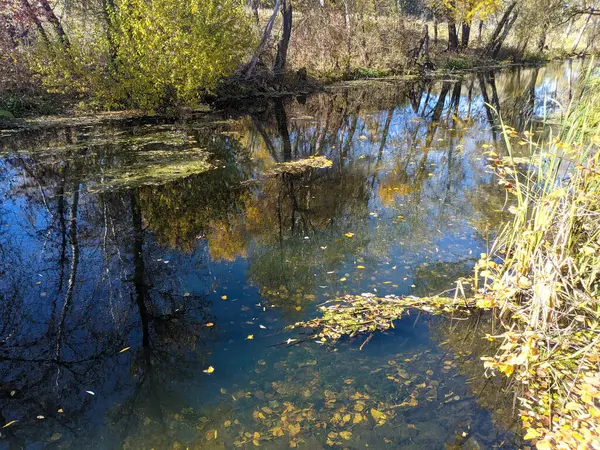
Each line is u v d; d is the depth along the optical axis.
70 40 11.61
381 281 4.33
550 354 2.98
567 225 3.29
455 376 2.99
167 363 3.25
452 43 27.12
